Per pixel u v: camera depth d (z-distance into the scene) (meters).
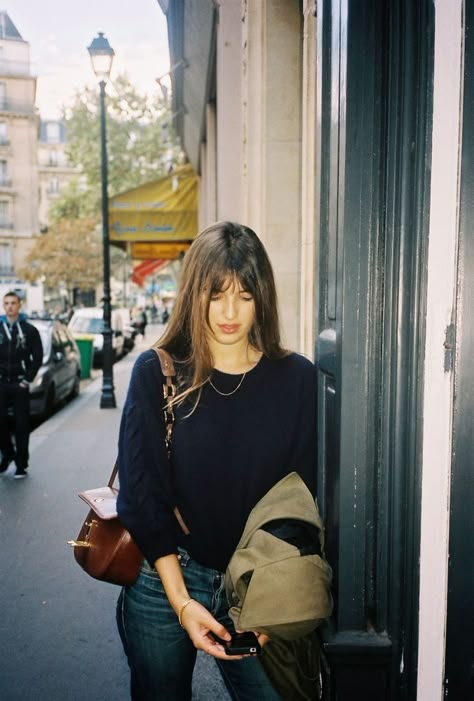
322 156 1.85
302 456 1.72
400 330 1.62
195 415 1.62
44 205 79.94
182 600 1.53
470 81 1.50
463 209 1.53
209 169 11.56
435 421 1.59
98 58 11.65
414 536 1.65
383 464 1.67
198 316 1.63
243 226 1.71
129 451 1.59
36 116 65.12
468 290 1.55
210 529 1.63
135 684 1.71
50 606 3.67
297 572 1.46
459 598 1.60
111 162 39.06
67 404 12.04
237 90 6.67
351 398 1.66
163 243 17.56
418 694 1.66
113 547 1.69
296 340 4.78
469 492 1.58
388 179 1.60
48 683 2.90
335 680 1.73
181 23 8.38
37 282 53.22
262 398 1.67
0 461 7.31
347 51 1.59
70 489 6.12
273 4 4.58
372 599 1.73
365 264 1.63
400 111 1.58
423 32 1.54
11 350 6.54
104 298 11.67
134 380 1.65
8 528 5.01
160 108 37.00
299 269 4.77
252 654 1.47
